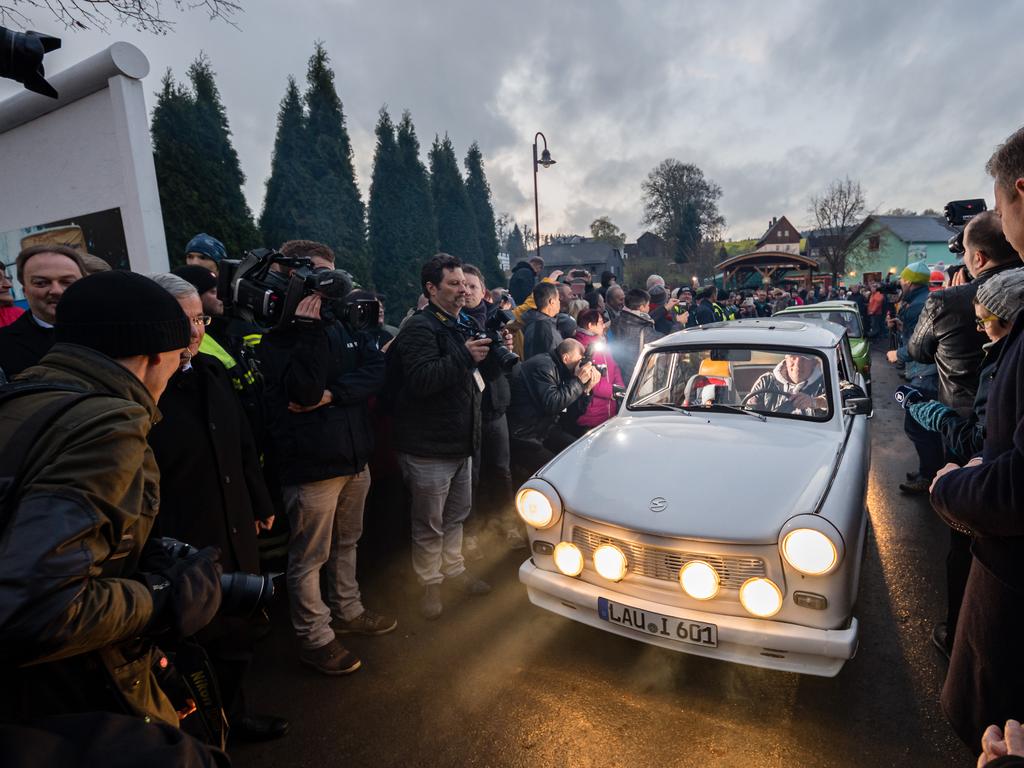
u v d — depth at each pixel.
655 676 2.55
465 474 3.24
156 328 1.18
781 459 2.63
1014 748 0.96
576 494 2.62
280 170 10.41
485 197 19.19
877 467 5.45
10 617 0.81
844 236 34.34
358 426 2.62
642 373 3.70
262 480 2.33
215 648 1.82
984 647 1.28
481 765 2.10
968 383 2.96
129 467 1.00
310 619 2.60
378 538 3.76
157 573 1.16
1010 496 1.14
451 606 3.20
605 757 2.11
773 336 3.47
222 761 1.08
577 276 9.08
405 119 12.87
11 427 0.96
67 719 0.87
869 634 2.83
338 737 2.25
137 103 4.12
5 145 4.70
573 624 3.00
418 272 12.87
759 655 2.20
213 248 3.57
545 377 3.86
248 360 2.84
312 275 2.15
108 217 4.34
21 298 4.93
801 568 2.10
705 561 2.25
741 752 2.11
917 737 2.15
